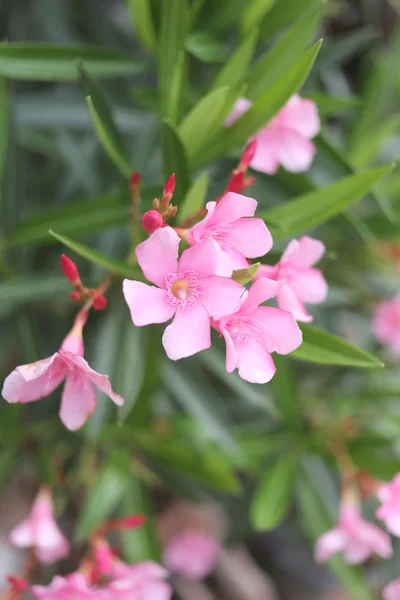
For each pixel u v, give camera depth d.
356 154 0.69
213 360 0.61
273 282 0.47
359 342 0.83
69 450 0.66
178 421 0.66
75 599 0.55
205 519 0.85
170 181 0.48
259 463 0.69
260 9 0.57
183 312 0.46
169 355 0.46
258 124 0.53
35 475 0.84
